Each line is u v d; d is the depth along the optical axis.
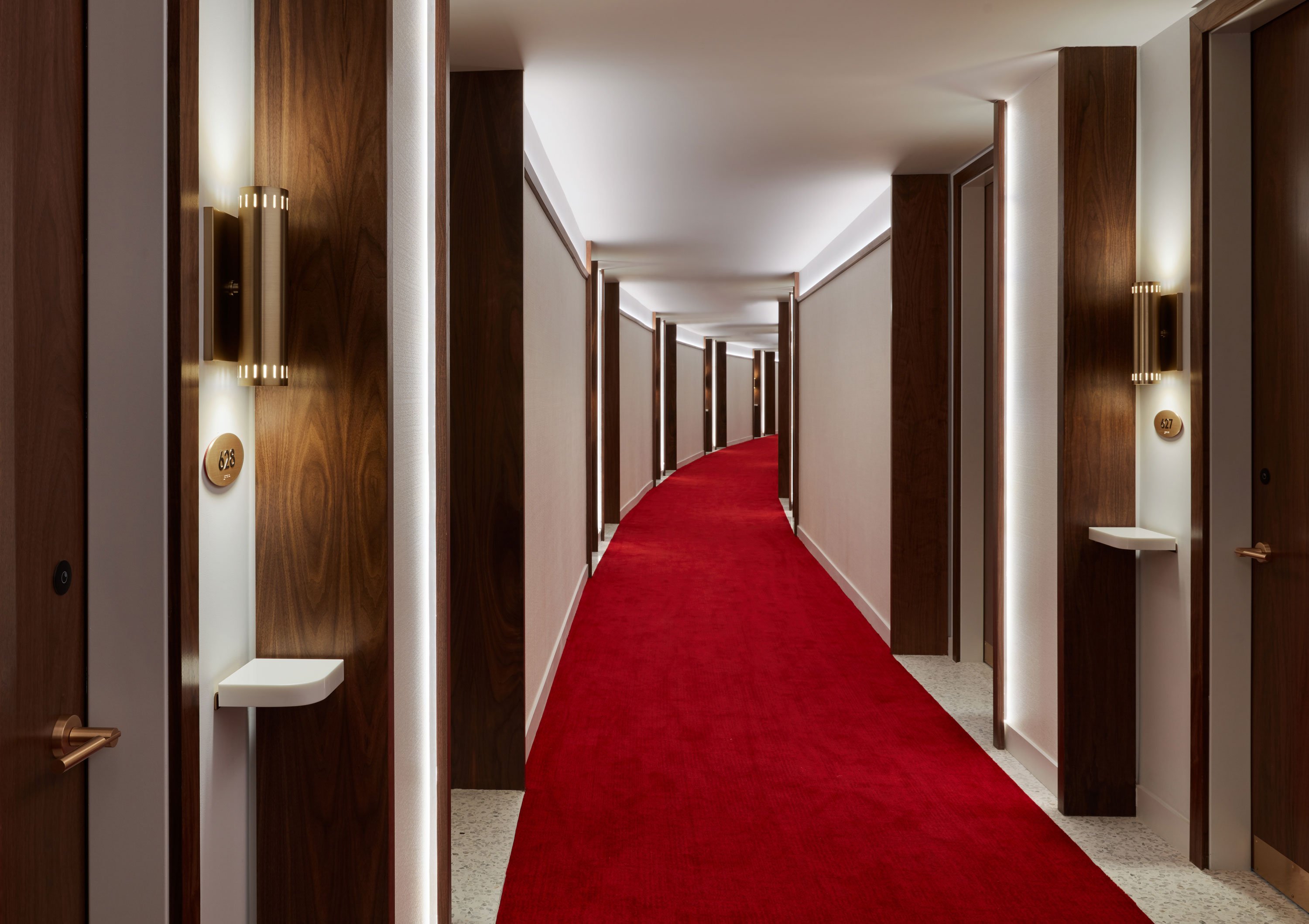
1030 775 3.73
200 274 1.60
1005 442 4.01
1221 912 2.67
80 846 1.50
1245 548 2.90
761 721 4.37
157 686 1.50
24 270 1.34
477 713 3.59
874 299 6.28
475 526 3.60
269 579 1.92
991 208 5.11
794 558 8.88
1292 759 2.72
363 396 1.90
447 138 2.52
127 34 1.46
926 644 5.48
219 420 1.74
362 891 1.94
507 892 2.78
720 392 22.72
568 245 5.93
